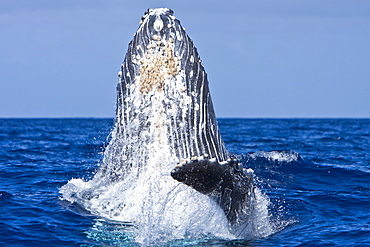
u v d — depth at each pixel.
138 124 39.12
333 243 39.81
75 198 47.38
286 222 45.56
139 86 39.03
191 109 38.69
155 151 38.88
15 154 98.62
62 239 38.47
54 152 103.88
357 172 73.81
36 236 39.19
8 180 63.41
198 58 39.78
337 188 62.66
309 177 70.12
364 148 125.69
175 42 39.06
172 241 37.72
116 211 41.59
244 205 38.12
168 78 38.72
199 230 38.59
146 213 38.91
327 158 98.12
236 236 39.44
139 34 39.62
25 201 48.88
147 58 38.88
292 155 85.00
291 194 57.19
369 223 45.72
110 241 37.50
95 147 116.00
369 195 57.50
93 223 40.88
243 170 36.97
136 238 37.75
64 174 68.50
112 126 41.34
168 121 38.69
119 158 40.19
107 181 41.41
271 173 72.25
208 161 32.38
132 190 39.94
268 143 139.88
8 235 39.38
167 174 38.41
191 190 37.88
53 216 43.53
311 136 184.00
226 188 35.25
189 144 38.47
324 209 50.56
